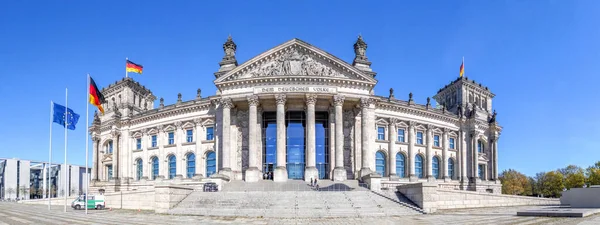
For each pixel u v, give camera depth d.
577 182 137.50
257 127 83.00
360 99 80.38
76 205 68.38
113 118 100.50
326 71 80.88
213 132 89.62
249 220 44.66
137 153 99.56
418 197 56.59
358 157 82.94
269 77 77.62
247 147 83.69
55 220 43.94
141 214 53.44
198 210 52.84
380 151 90.81
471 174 103.19
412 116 96.12
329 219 45.91
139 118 99.56
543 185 155.75
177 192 57.69
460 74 110.62
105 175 105.81
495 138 110.44
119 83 106.12
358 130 84.19
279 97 77.75
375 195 59.94
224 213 51.09
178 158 92.12
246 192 60.22
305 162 81.62
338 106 78.44
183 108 92.38
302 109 84.31
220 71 84.62
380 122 91.62
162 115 95.94
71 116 64.81
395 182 87.81
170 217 48.25
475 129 104.56
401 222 42.34
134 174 99.50
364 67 85.88
